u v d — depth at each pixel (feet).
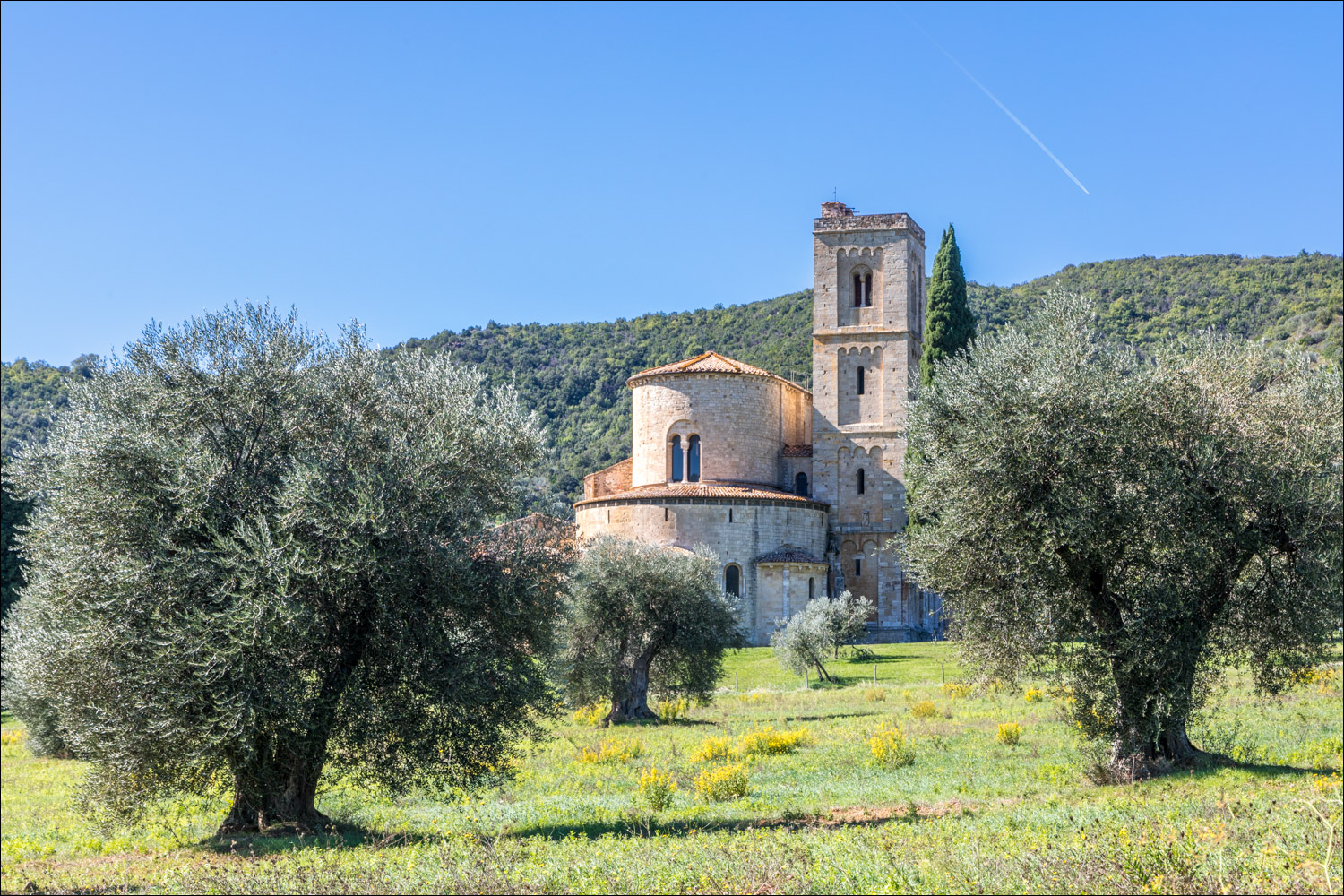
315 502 61.82
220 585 60.54
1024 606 76.79
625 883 42.73
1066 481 72.28
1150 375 74.90
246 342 69.00
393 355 75.82
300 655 64.18
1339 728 100.63
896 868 41.52
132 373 67.21
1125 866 39.24
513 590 67.82
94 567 61.72
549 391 515.09
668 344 533.96
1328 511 73.61
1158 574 75.97
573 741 122.42
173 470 62.75
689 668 149.38
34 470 67.21
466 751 68.03
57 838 82.33
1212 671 81.56
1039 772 82.38
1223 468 74.23
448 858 49.57
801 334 472.85
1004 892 38.01
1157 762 77.00
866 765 95.45
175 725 59.26
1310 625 75.56
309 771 68.39
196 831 75.66
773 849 48.39
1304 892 36.04
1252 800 58.18
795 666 188.34
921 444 81.97
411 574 63.82
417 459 66.39
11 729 205.26
